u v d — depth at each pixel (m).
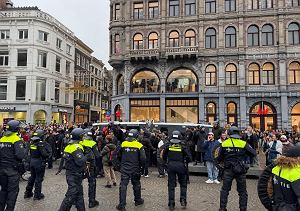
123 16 34.75
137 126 18.36
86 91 49.56
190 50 31.83
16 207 8.48
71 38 47.12
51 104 40.41
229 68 31.81
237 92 31.06
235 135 7.71
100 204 8.99
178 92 32.41
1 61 38.91
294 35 30.55
